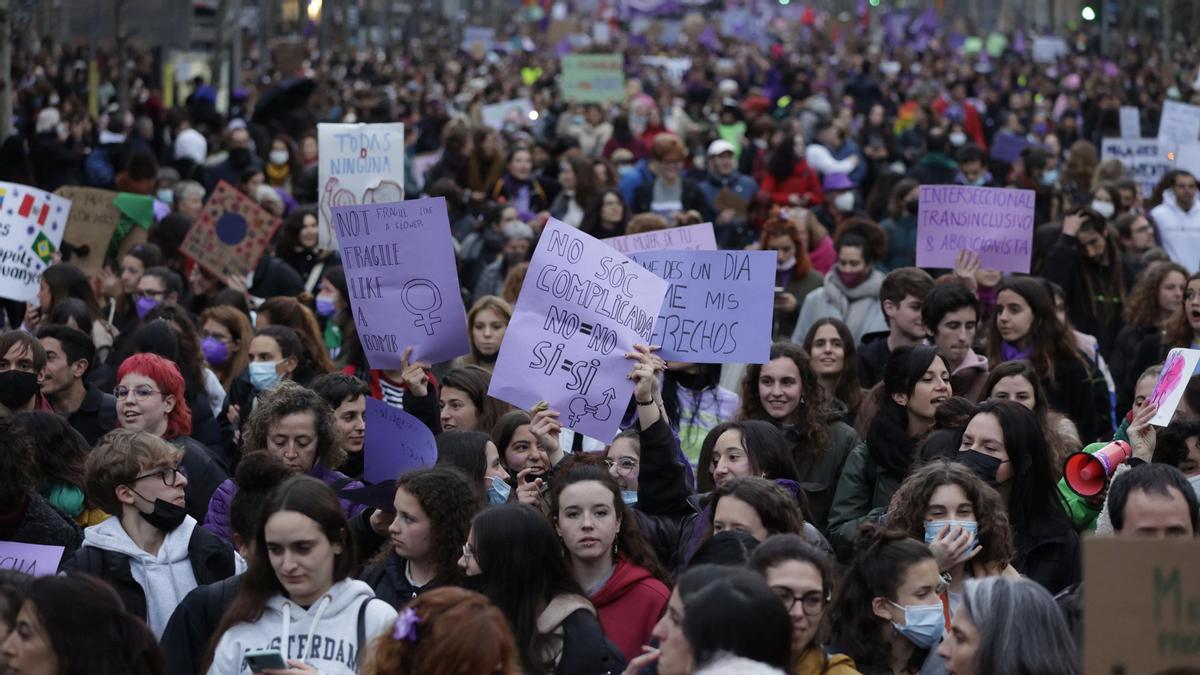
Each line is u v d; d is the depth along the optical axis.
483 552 15.06
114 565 17.00
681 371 23.39
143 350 24.06
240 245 33.34
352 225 20.42
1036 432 18.59
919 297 25.73
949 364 24.30
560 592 15.27
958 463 17.20
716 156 47.00
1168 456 19.42
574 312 19.38
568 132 68.44
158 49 95.44
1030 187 46.34
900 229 39.59
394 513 17.84
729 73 108.94
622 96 78.81
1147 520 15.67
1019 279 25.80
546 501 17.84
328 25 155.38
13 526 18.03
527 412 20.56
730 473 18.89
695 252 21.39
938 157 50.25
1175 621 10.75
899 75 124.44
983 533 16.52
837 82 127.81
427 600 12.44
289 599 15.00
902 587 15.17
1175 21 145.75
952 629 13.61
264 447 19.83
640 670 14.09
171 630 15.80
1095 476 18.12
